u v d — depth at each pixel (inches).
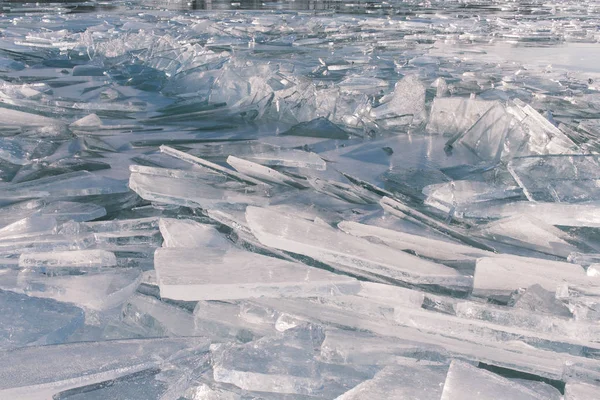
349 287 85.7
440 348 81.4
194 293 83.9
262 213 107.6
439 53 461.7
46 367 72.2
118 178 154.9
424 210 138.4
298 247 97.1
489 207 132.8
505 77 323.9
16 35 495.2
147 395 69.5
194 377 73.9
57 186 141.0
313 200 139.2
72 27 564.7
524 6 1031.6
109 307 90.6
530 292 90.3
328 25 634.2
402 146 200.2
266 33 577.3
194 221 117.0
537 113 189.8
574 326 80.0
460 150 193.9
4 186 143.5
